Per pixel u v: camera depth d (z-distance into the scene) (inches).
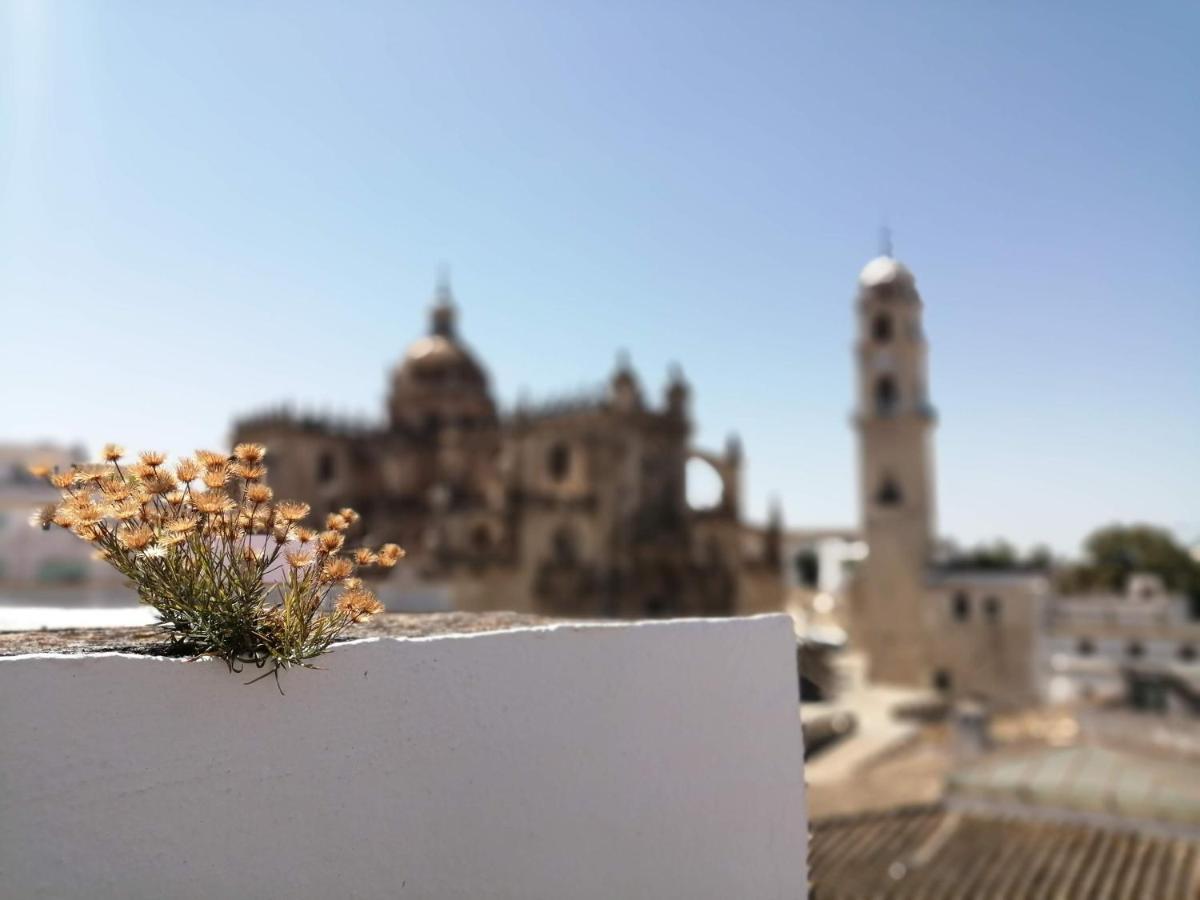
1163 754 1221.7
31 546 2294.5
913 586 3430.1
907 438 3518.7
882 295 3624.5
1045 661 3159.5
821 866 919.0
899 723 2709.2
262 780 191.5
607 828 251.6
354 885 201.6
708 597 3144.7
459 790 221.3
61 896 167.2
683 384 3353.8
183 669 184.7
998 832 993.5
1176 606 3260.3
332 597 258.5
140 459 203.6
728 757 288.7
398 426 3491.6
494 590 2691.9
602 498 2962.6
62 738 170.2
